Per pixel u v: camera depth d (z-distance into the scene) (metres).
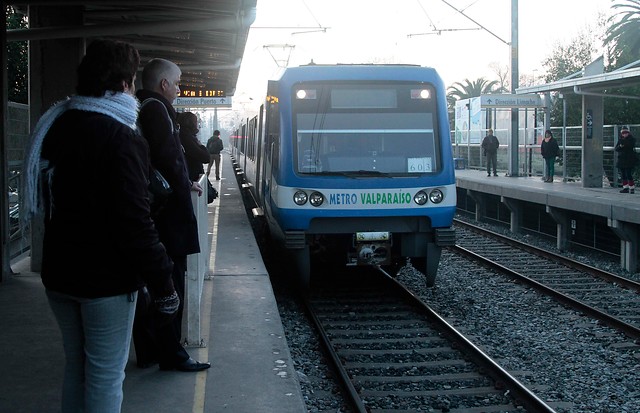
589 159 18.14
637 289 10.44
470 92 47.78
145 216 2.81
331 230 8.79
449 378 6.31
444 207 8.86
